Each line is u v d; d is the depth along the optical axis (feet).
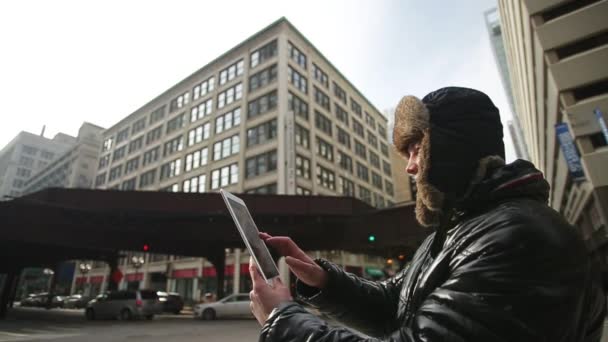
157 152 155.74
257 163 109.29
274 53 119.85
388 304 4.39
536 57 64.54
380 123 181.88
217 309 59.21
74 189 56.75
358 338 2.36
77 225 56.85
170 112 157.69
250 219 4.10
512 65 128.88
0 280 96.89
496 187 2.78
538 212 2.48
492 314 2.07
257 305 2.95
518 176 2.81
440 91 3.29
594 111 50.78
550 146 83.20
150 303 60.44
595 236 65.98
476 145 2.99
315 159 117.91
